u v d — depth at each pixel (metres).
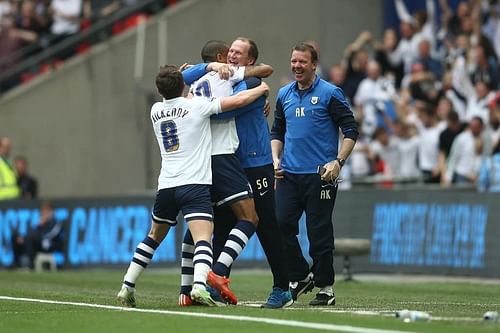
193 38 81.12
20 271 68.19
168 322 27.48
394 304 35.41
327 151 34.22
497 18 72.25
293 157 34.44
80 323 27.75
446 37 74.00
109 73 80.50
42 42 83.12
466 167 62.78
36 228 69.88
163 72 31.94
